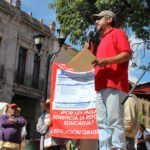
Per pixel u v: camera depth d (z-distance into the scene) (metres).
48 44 33.75
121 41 3.93
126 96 3.87
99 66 3.86
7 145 8.32
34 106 32.41
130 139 5.91
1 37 29.12
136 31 12.73
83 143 6.52
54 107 6.45
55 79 6.54
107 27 4.18
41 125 7.86
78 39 12.63
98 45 4.46
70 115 6.30
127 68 3.99
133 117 5.81
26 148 8.78
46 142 7.75
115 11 12.35
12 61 29.91
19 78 30.78
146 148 10.78
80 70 3.96
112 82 3.89
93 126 6.06
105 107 3.97
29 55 31.86
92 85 6.16
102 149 3.93
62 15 12.99
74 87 6.35
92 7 12.54
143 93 8.75
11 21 30.02
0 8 28.75
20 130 8.60
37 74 32.81
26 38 31.67
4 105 12.40
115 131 3.82
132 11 12.49
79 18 12.62
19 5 30.83
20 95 30.80
